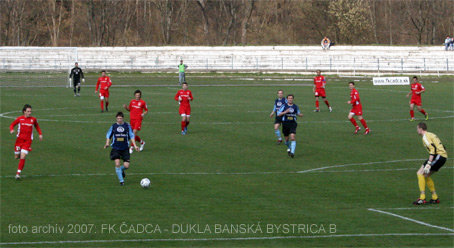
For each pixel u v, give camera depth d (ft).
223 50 353.92
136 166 89.51
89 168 87.71
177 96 119.03
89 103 177.78
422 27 407.85
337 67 338.13
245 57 352.08
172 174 84.07
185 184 77.97
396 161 93.71
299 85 255.29
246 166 89.92
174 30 446.19
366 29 406.21
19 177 80.12
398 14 437.99
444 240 54.80
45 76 293.64
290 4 448.65
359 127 125.29
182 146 106.52
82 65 355.56
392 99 193.88
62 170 86.28
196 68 353.72
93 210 65.31
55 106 168.45
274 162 92.99
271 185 77.66
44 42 455.22
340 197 71.51
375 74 309.63
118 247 53.06
